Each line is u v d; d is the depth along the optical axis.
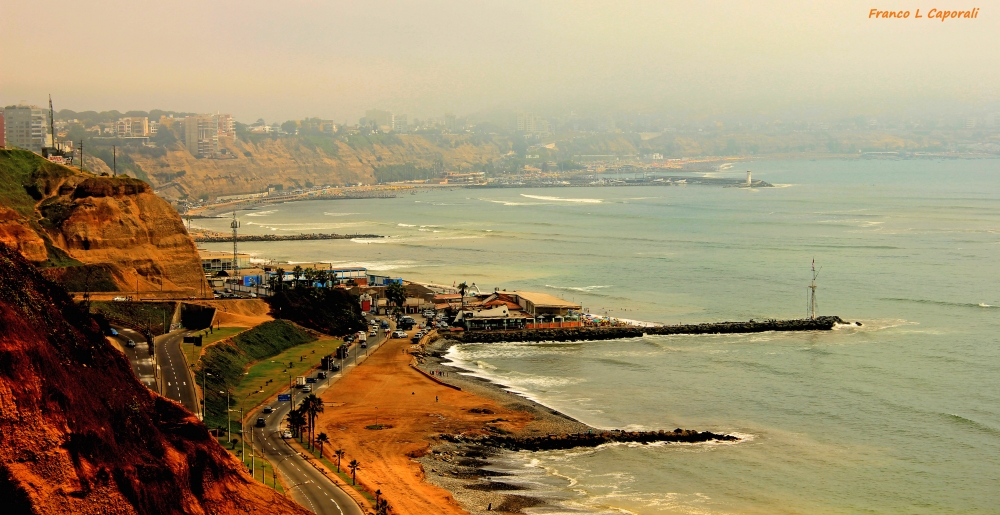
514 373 191.62
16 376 73.50
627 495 121.62
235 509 90.69
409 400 164.88
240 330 194.00
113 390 86.62
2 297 80.06
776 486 124.94
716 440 144.62
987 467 131.75
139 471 80.44
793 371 189.12
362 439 141.88
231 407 150.25
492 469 131.50
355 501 112.19
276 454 129.25
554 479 127.69
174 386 145.62
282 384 170.00
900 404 163.38
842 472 130.25
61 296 94.19
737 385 178.75
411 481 123.88
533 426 150.62
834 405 163.38
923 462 134.00
